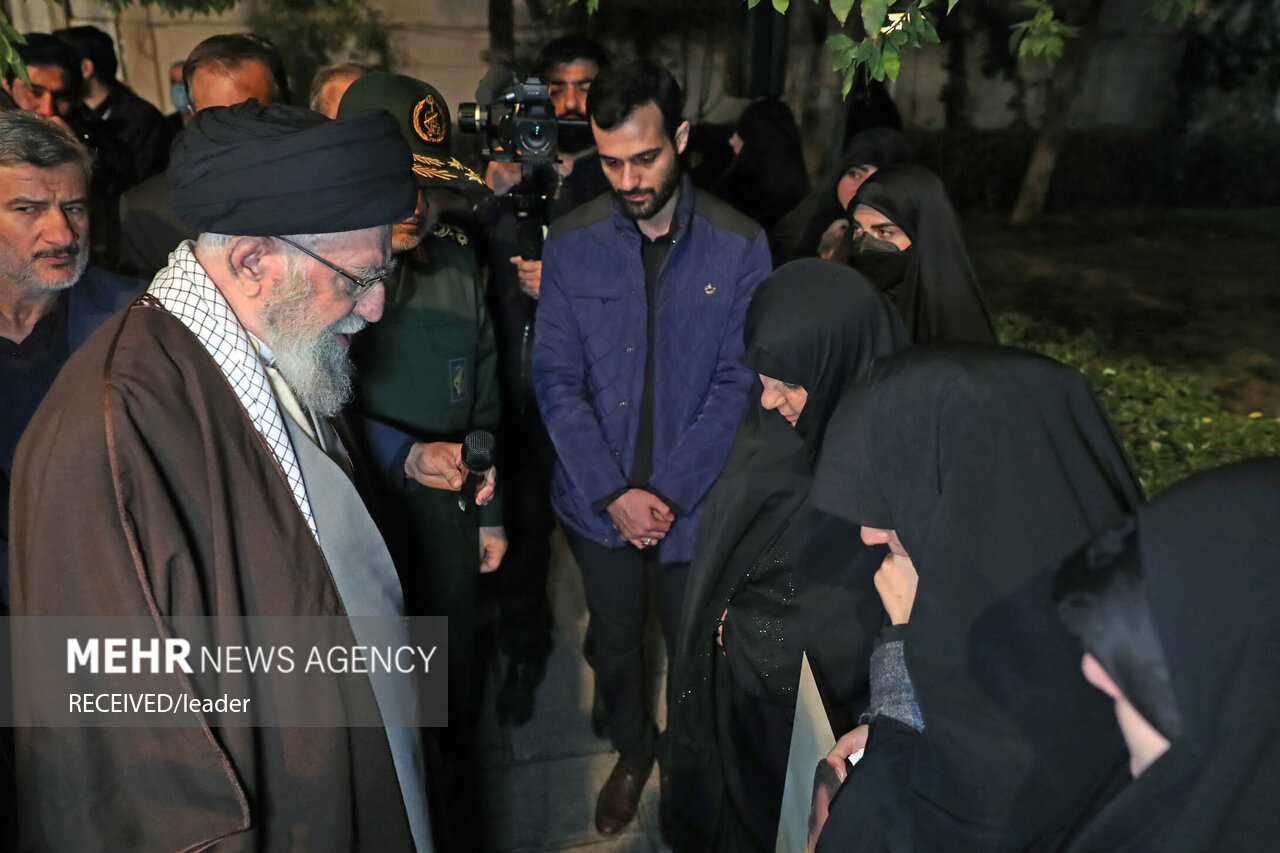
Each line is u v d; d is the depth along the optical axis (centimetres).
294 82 1052
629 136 223
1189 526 83
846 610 185
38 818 131
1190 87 1266
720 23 1090
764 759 207
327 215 135
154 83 1022
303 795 142
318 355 148
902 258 248
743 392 242
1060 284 923
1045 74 1244
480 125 277
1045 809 105
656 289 245
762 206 468
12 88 392
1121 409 548
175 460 130
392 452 212
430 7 1056
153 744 128
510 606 314
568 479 261
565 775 288
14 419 200
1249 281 920
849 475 134
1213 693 80
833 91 761
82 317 204
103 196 417
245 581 137
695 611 207
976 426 121
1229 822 81
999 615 114
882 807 118
